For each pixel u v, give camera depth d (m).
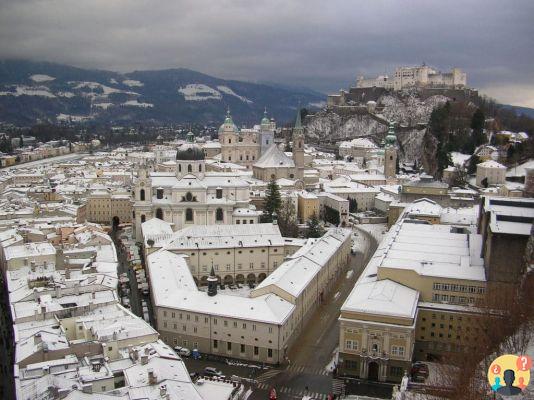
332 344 197.75
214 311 189.12
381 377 172.25
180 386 136.00
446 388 143.25
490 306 172.38
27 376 136.75
